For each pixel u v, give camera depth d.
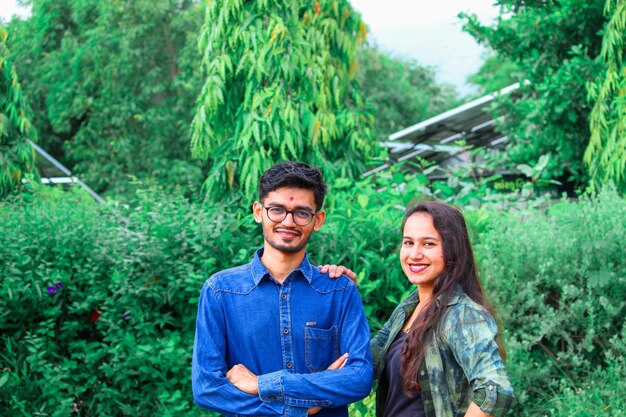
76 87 17.25
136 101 16.92
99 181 16.66
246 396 2.27
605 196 4.02
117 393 3.87
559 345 3.79
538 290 3.78
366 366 2.34
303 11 5.07
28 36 18.28
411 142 9.16
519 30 6.50
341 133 5.04
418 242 2.37
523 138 6.55
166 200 4.33
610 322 3.65
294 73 4.83
